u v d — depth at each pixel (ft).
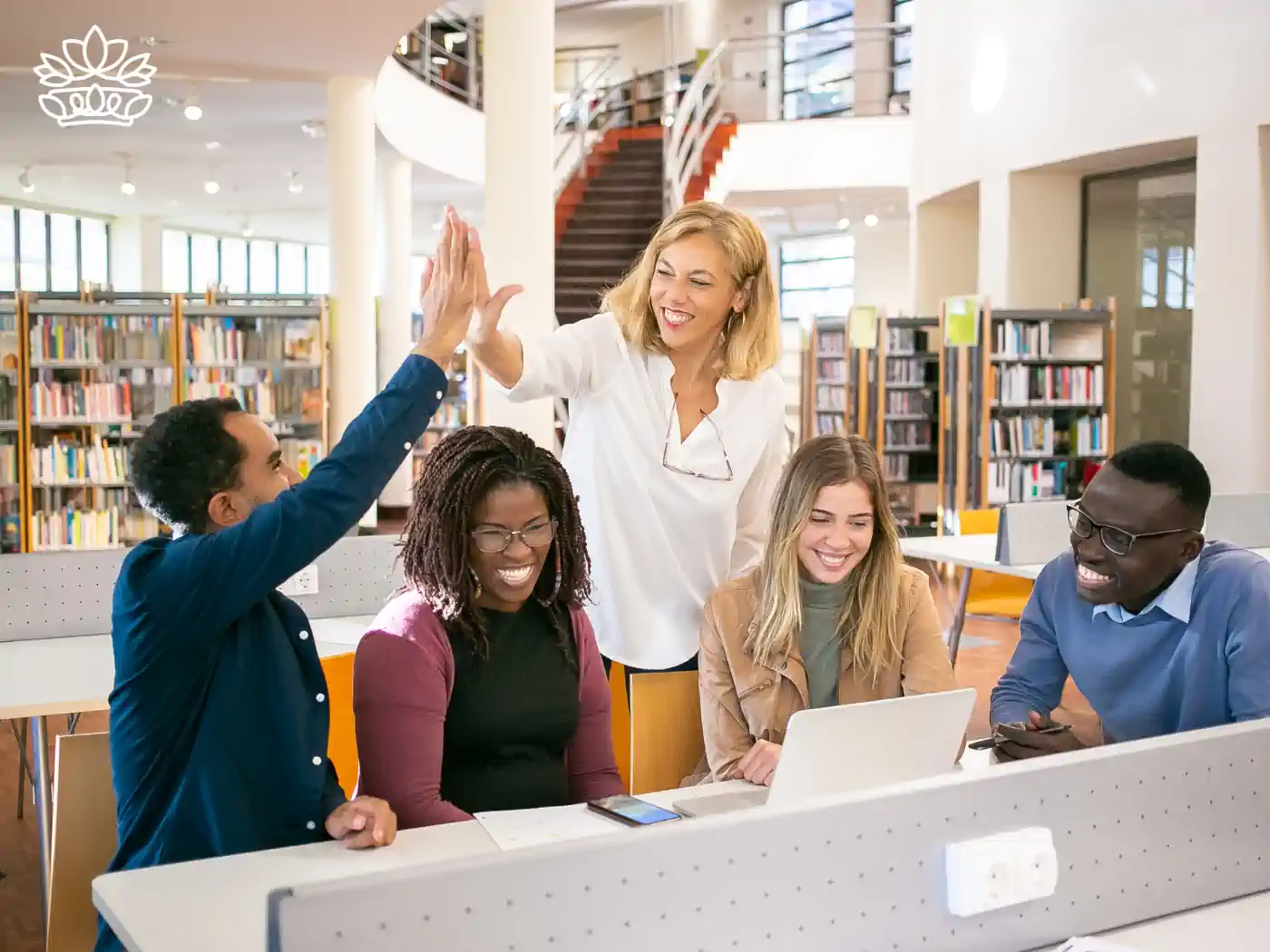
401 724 6.66
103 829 7.18
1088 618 7.96
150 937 4.88
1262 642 7.24
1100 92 33.73
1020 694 8.36
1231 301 30.53
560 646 7.25
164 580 5.80
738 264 8.22
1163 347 35.68
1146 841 5.29
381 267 43.86
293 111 35.24
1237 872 5.57
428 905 3.82
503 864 3.93
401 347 43.93
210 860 5.74
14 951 10.69
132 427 28.37
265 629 6.18
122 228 56.65
